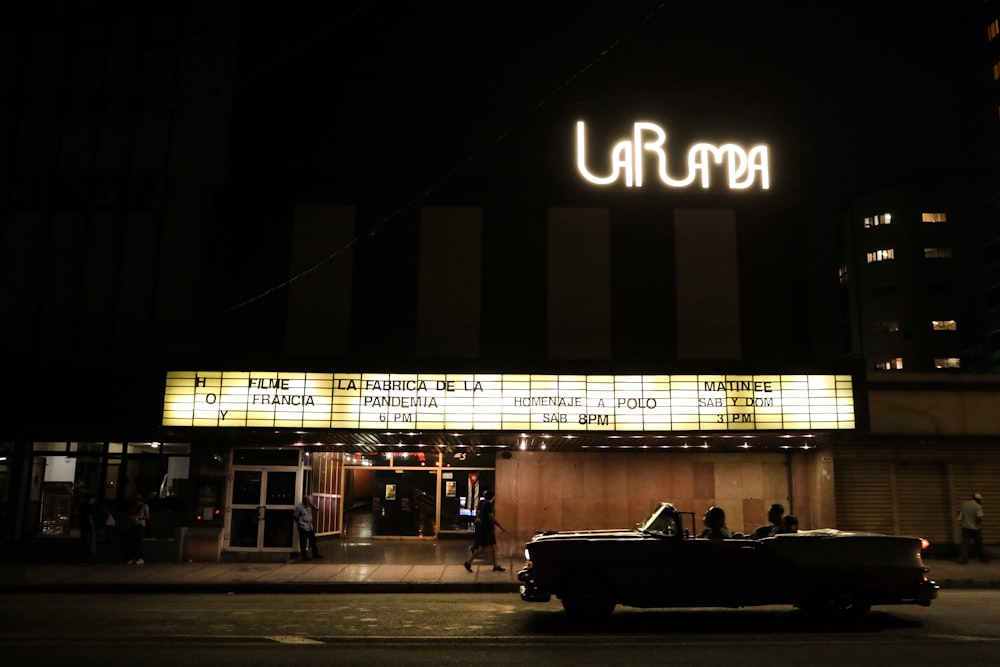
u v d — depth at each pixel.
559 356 20.62
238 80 22.28
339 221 21.27
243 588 15.04
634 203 21.48
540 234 21.28
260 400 18.56
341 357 19.27
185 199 21.56
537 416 18.64
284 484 20.09
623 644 9.21
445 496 24.70
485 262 21.09
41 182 21.52
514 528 20.41
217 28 22.59
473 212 21.38
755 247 21.33
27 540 20.14
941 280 65.94
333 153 21.88
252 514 19.84
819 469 20.12
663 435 18.62
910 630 10.23
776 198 21.58
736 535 11.58
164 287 21.12
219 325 20.70
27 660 8.26
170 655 8.55
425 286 20.94
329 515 24.02
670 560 10.76
